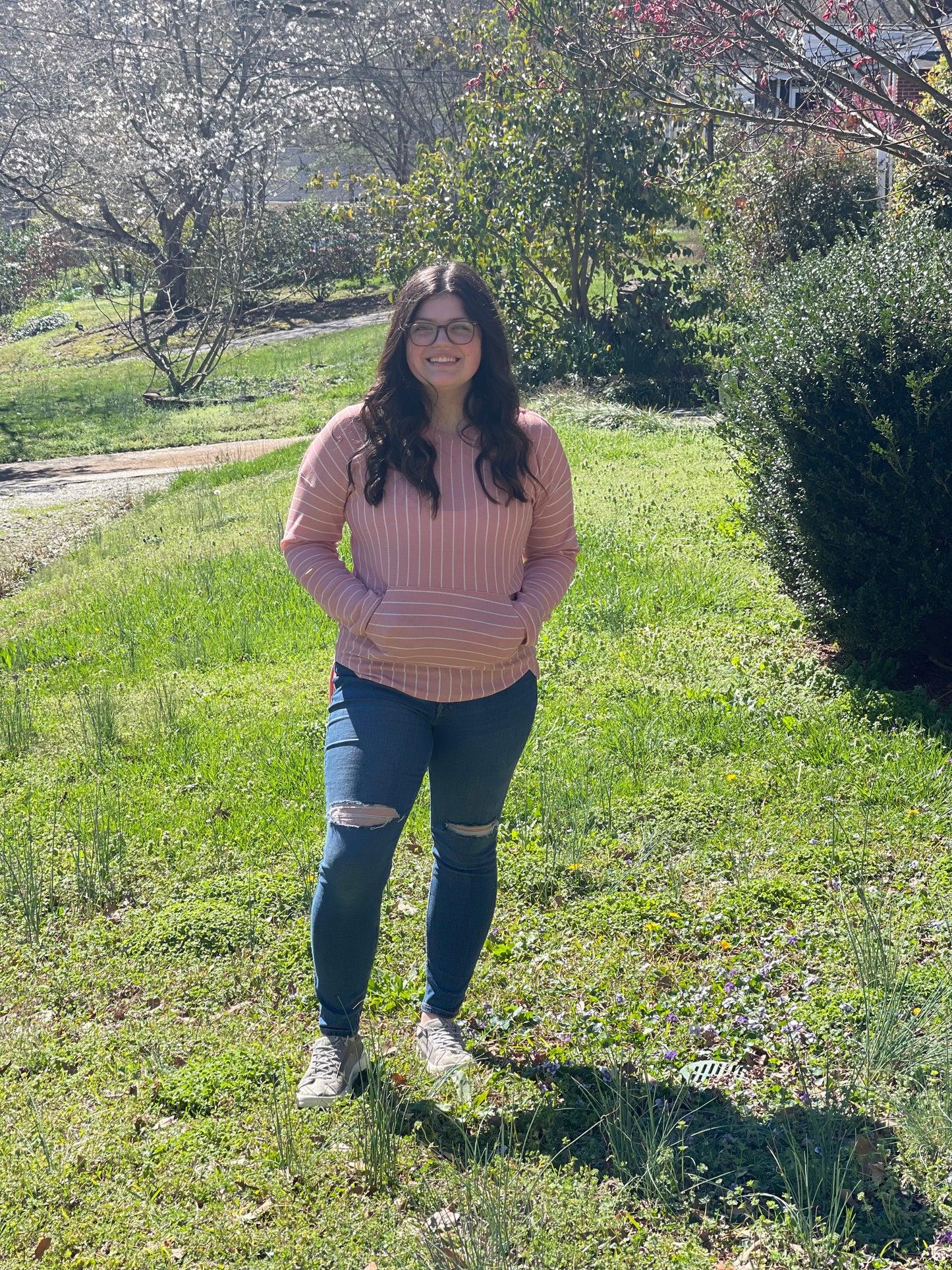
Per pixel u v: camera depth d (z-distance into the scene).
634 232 18.73
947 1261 2.40
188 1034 3.39
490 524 2.83
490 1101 3.03
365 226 36.44
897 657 6.27
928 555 5.55
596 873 4.29
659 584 7.78
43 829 4.90
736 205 18.92
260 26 34.78
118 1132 2.93
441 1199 2.66
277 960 3.83
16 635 8.48
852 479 5.59
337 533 3.01
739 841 4.43
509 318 19.08
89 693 6.79
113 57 32.69
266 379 27.38
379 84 36.97
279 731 5.92
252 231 33.03
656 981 3.58
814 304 5.75
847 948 3.62
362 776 2.82
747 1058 3.15
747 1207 2.59
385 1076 3.09
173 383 27.38
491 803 3.04
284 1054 3.25
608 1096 2.98
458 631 2.78
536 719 5.80
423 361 2.77
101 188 32.03
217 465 16.95
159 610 8.59
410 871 4.39
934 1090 2.89
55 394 28.31
